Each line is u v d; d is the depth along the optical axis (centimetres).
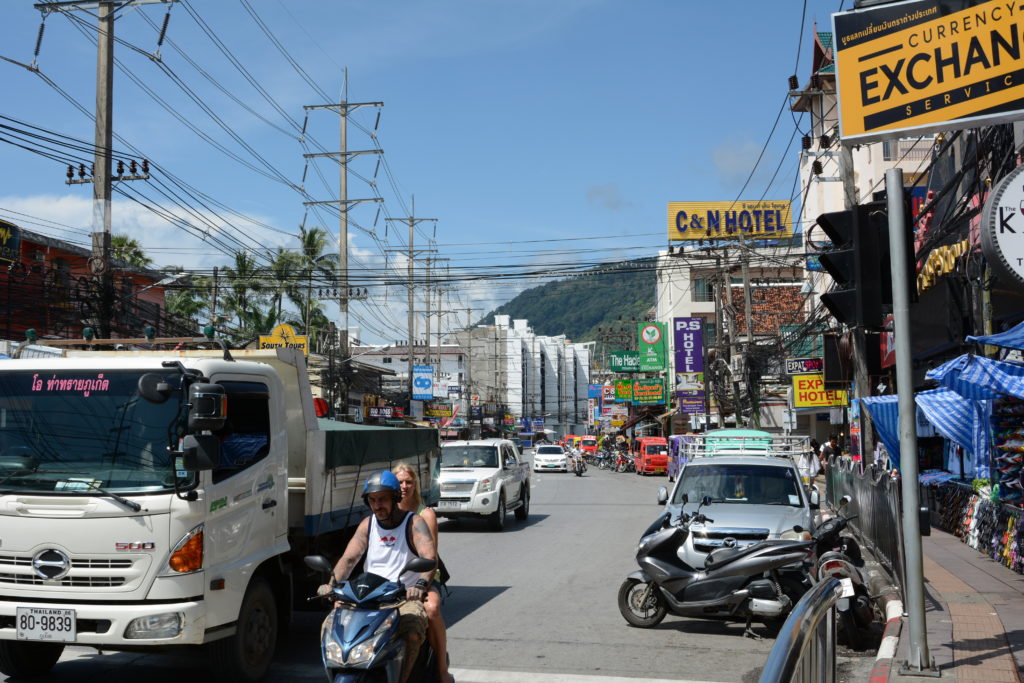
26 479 686
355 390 4872
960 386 1281
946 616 940
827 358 2966
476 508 2014
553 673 778
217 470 715
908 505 749
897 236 764
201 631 671
